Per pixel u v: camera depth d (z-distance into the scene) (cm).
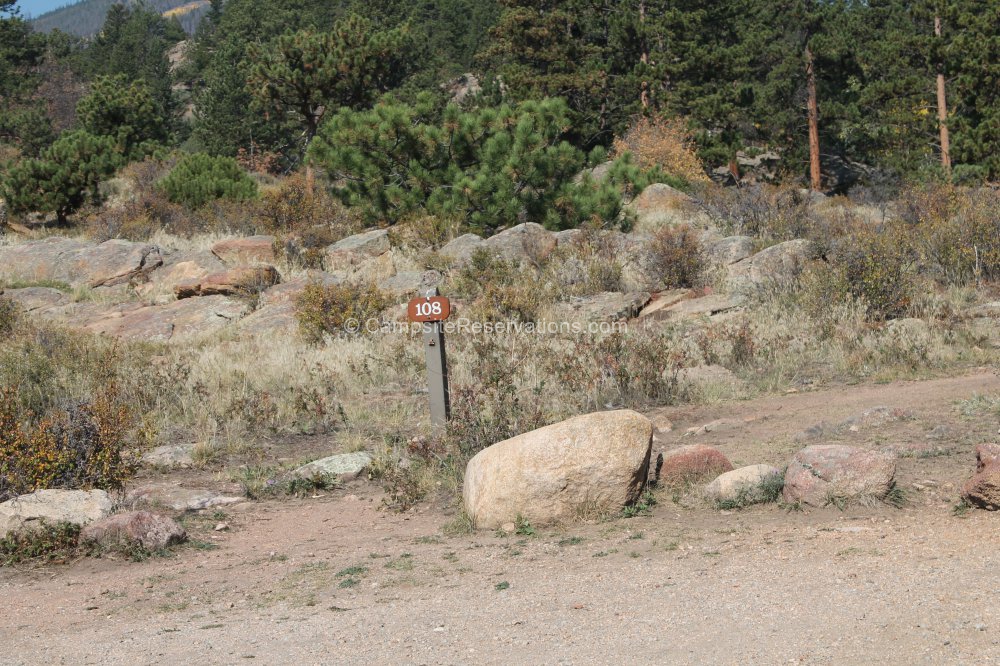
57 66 8219
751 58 4616
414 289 1798
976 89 3453
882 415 877
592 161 2395
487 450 706
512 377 1142
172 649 481
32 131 5781
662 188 2628
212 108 6094
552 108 2394
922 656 382
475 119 2408
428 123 2523
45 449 788
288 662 447
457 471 833
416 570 599
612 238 1959
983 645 385
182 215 2650
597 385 1119
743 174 4612
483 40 7581
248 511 803
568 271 1805
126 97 4584
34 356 1265
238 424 1086
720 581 510
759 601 470
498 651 438
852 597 461
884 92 3916
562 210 2298
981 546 521
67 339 1458
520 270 1844
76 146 3036
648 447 684
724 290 1664
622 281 1766
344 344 1466
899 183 3500
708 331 1348
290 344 1511
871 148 4612
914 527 576
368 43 3388
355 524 748
